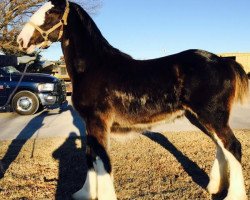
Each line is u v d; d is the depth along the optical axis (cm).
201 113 222
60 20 239
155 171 292
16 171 300
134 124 231
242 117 602
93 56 235
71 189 261
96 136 225
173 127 491
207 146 369
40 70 1006
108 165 223
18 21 1276
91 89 228
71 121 563
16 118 609
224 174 237
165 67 229
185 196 238
